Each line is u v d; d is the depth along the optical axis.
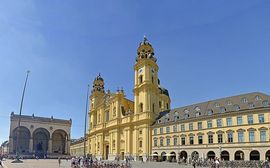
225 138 67.62
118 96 105.38
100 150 111.56
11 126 137.75
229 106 71.00
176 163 70.62
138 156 89.12
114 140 103.00
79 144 172.00
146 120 88.56
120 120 102.81
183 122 78.38
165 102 118.69
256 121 62.81
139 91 95.56
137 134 91.81
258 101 65.38
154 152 85.12
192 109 81.62
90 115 131.38
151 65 96.19
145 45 99.12
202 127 73.44
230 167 55.66
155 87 94.81
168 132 82.06
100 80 135.38
